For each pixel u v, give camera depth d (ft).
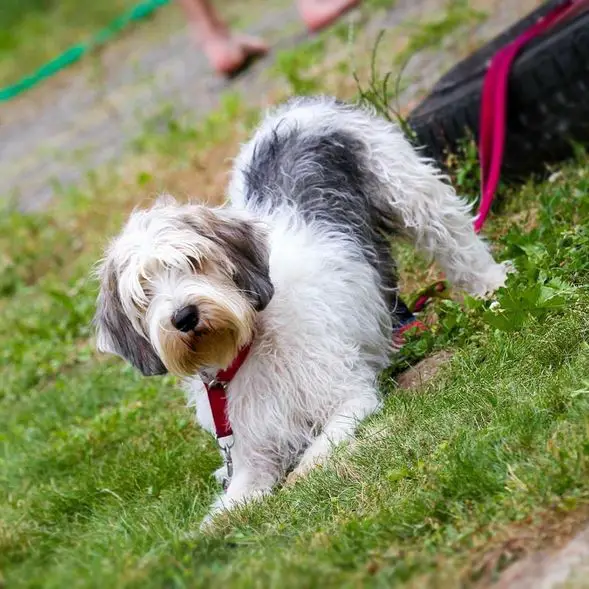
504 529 22.06
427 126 44.98
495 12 59.77
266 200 34.99
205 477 33.81
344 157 36.35
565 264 34.63
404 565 21.45
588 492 22.25
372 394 32.04
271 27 83.87
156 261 29.89
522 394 27.61
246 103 68.44
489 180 41.19
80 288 56.03
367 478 27.22
